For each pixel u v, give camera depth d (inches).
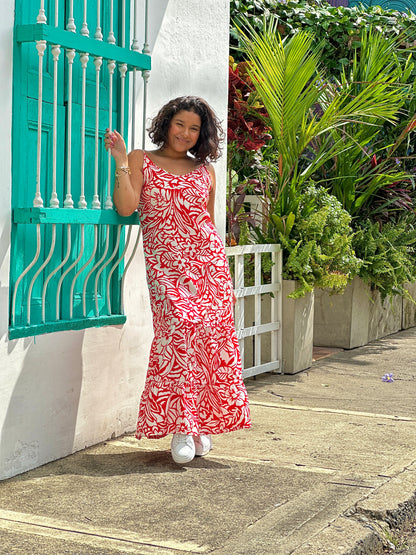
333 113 278.2
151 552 118.8
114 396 178.5
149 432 158.4
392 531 136.6
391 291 313.1
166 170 162.6
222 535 126.0
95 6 169.2
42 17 143.9
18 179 147.3
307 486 149.9
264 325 252.7
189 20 199.8
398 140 322.0
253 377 255.6
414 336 342.0
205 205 164.4
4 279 144.9
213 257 163.5
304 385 244.4
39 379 155.2
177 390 156.9
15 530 126.1
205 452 169.3
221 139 171.6
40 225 154.6
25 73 148.6
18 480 149.4
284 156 266.7
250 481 152.5
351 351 303.9
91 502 139.5
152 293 161.8
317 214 262.4
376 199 336.8
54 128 148.9
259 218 292.0
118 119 176.9
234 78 270.1
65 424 163.6
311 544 123.1
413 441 182.9
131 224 167.9
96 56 157.9
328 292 307.6
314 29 337.7
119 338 178.7
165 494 144.4
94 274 172.1
